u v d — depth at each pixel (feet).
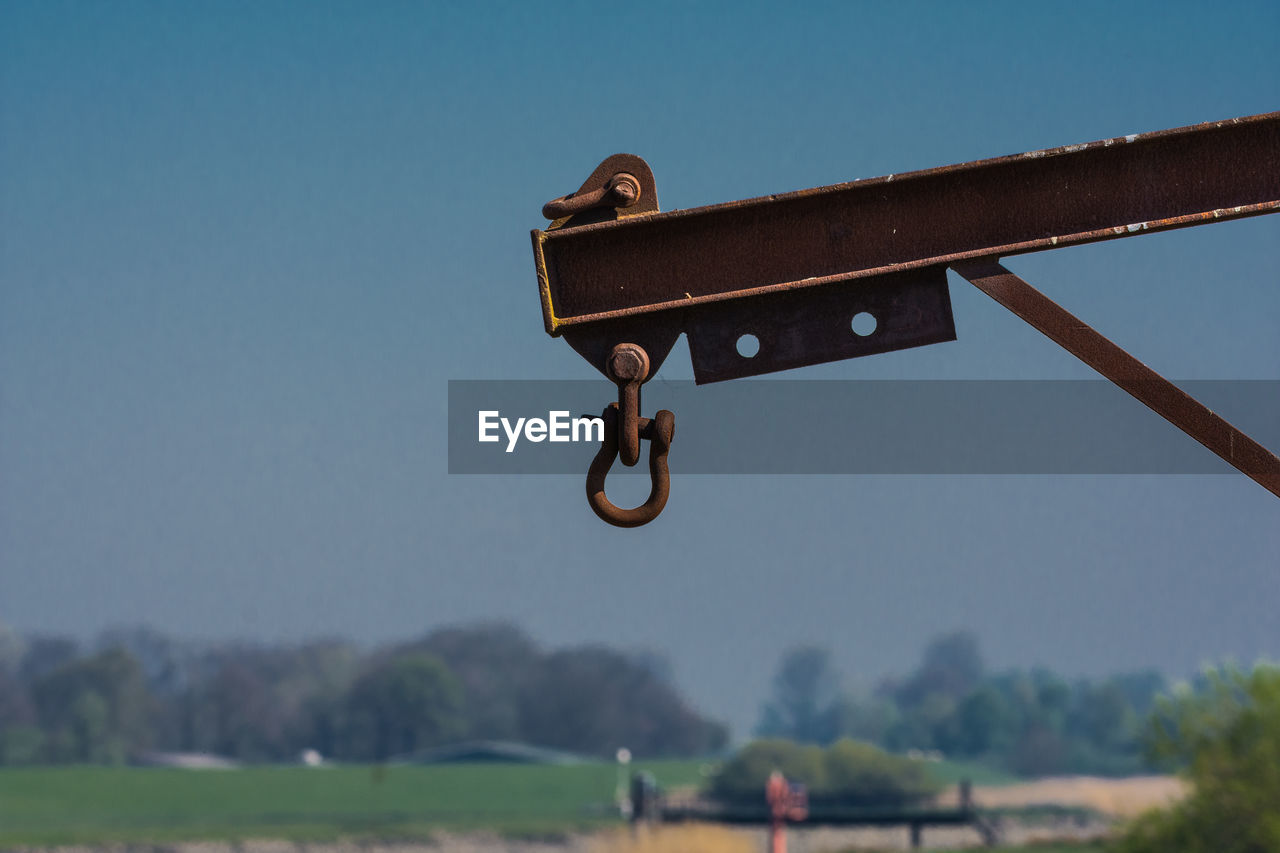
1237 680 102.32
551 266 8.70
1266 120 8.54
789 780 242.99
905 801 225.15
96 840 236.22
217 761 380.78
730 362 8.66
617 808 280.31
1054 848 173.47
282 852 230.27
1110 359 8.48
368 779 339.98
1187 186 8.62
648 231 8.69
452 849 230.68
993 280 8.62
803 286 8.59
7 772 345.10
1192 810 102.83
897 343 8.64
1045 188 8.64
